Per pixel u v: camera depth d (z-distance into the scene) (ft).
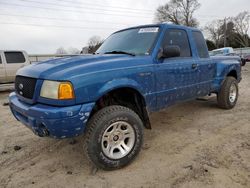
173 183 8.59
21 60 36.27
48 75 8.72
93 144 9.06
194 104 20.01
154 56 11.41
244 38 221.25
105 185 8.73
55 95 8.37
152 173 9.32
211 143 11.82
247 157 10.21
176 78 12.55
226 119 15.70
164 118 16.44
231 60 18.56
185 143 11.98
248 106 19.10
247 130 13.50
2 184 9.03
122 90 10.43
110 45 13.73
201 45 15.28
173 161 10.16
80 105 8.56
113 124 9.48
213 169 9.35
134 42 12.57
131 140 10.11
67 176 9.45
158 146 11.76
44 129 8.68
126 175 9.30
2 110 21.16
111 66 9.62
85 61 9.75
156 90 11.43
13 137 13.85
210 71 15.71
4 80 34.58
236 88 18.61
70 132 8.53
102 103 10.23
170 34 12.73
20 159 11.02
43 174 9.66
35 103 9.01
